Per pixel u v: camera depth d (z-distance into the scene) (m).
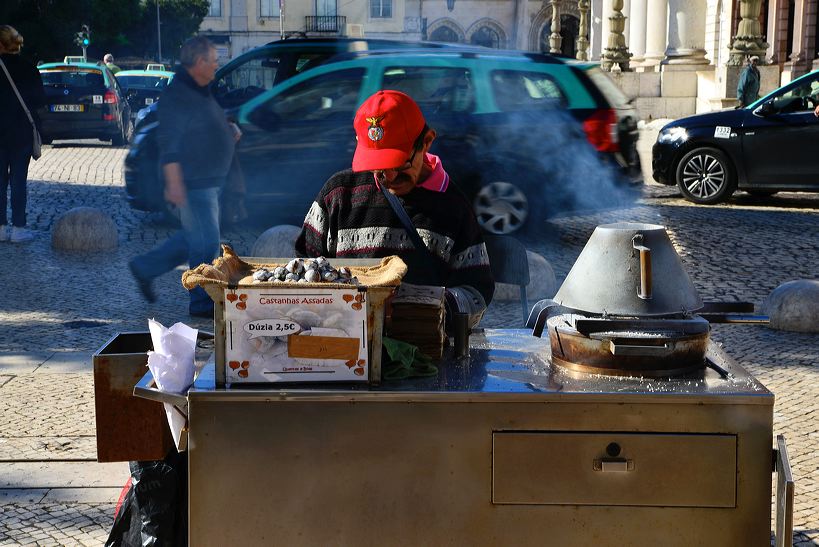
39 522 3.99
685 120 13.72
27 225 11.65
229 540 2.73
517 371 2.89
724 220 12.02
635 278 2.83
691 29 26.77
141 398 3.02
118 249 10.17
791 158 12.89
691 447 2.65
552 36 34.84
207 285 2.68
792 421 5.09
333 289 2.69
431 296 3.02
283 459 2.71
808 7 27.94
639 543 2.70
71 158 20.16
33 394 5.51
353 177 3.31
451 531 2.72
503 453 2.69
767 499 2.66
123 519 3.25
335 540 2.74
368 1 66.81
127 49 63.09
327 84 10.20
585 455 2.67
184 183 6.97
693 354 2.82
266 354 2.71
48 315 7.40
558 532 2.71
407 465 2.70
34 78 10.34
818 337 6.85
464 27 68.12
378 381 2.74
